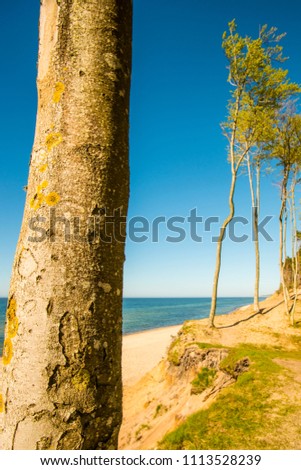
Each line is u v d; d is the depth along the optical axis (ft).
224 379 30.55
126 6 6.27
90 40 5.69
